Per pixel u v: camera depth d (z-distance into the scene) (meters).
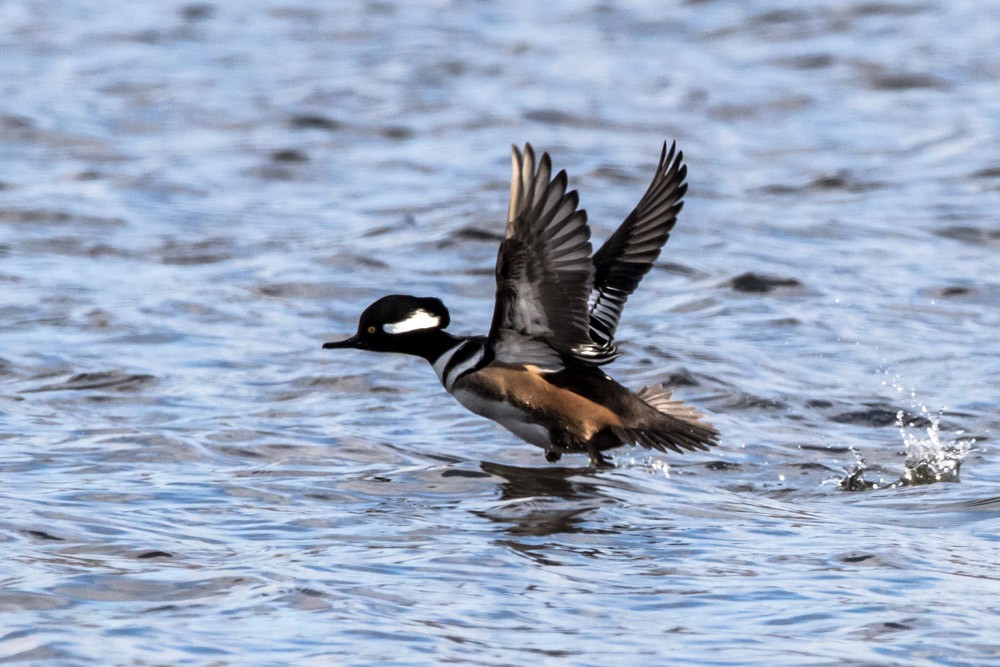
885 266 17.88
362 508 9.36
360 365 13.84
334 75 28.20
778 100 26.86
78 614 7.10
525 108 26.14
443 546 8.47
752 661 6.67
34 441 10.88
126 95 26.39
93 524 8.66
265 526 8.83
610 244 11.13
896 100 26.84
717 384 13.30
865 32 31.45
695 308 16.12
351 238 18.92
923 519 9.51
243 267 17.52
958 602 7.54
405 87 27.45
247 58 29.45
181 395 12.64
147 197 20.70
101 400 12.39
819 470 11.05
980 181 21.92
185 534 8.59
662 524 9.12
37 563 7.86
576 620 7.23
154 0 34.66
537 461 10.91
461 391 10.55
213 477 10.00
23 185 20.92
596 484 10.13
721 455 11.41
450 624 7.10
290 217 20.00
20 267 17.11
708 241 18.88
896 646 6.88
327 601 7.36
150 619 7.05
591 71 28.86
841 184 21.95
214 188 21.38
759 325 15.44
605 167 22.56
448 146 23.94
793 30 31.86
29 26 31.62
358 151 23.64
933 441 11.85
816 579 7.94
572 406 10.31
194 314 15.48
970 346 14.78
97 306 15.52
